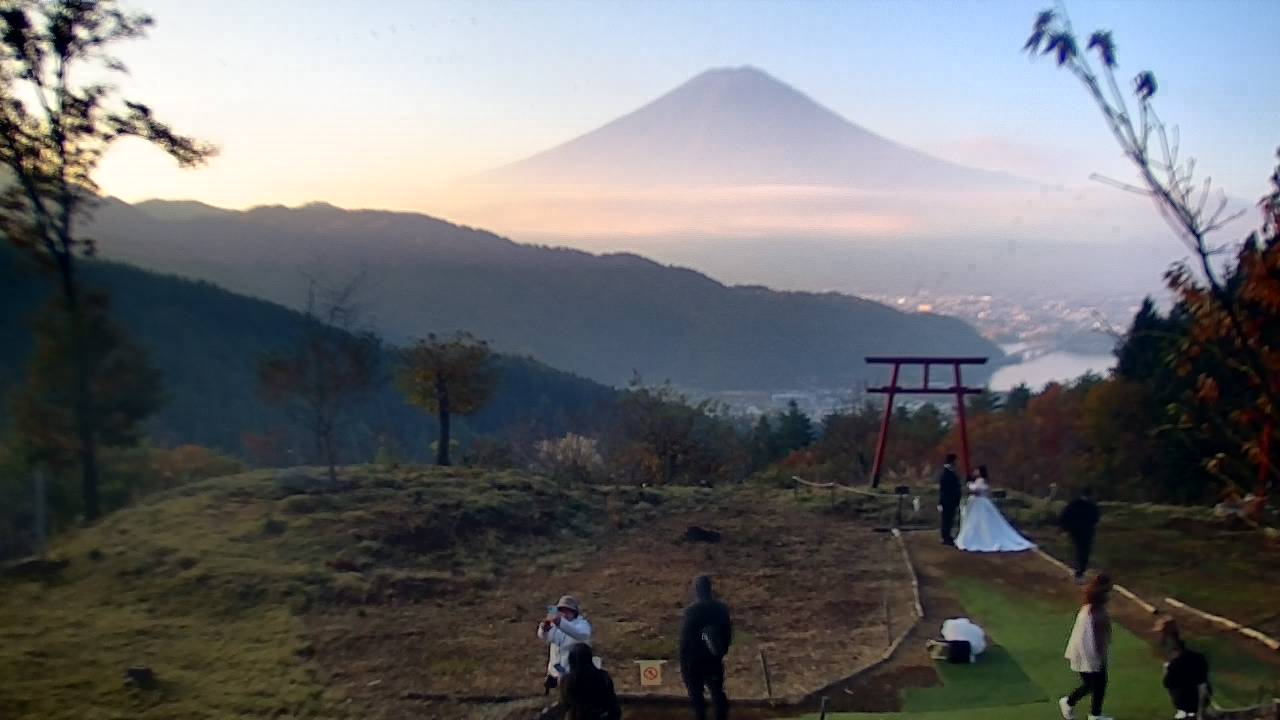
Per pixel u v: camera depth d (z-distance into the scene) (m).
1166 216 5.15
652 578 16.78
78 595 13.92
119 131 21.88
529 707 10.76
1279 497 6.17
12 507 20.50
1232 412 6.08
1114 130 5.09
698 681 9.94
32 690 10.28
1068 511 16.47
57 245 21.84
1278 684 11.77
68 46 20.78
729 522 21.02
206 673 11.30
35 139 21.11
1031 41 5.14
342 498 19.33
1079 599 15.62
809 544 19.36
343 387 21.41
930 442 46.75
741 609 15.21
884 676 12.25
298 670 11.62
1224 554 18.03
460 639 13.07
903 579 16.81
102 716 9.83
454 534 18.03
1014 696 11.55
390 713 10.56
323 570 15.20
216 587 14.20
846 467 38.94
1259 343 5.49
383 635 13.01
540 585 16.12
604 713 8.47
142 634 12.38
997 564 17.78
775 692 11.71
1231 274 5.54
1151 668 12.41
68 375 21.45
